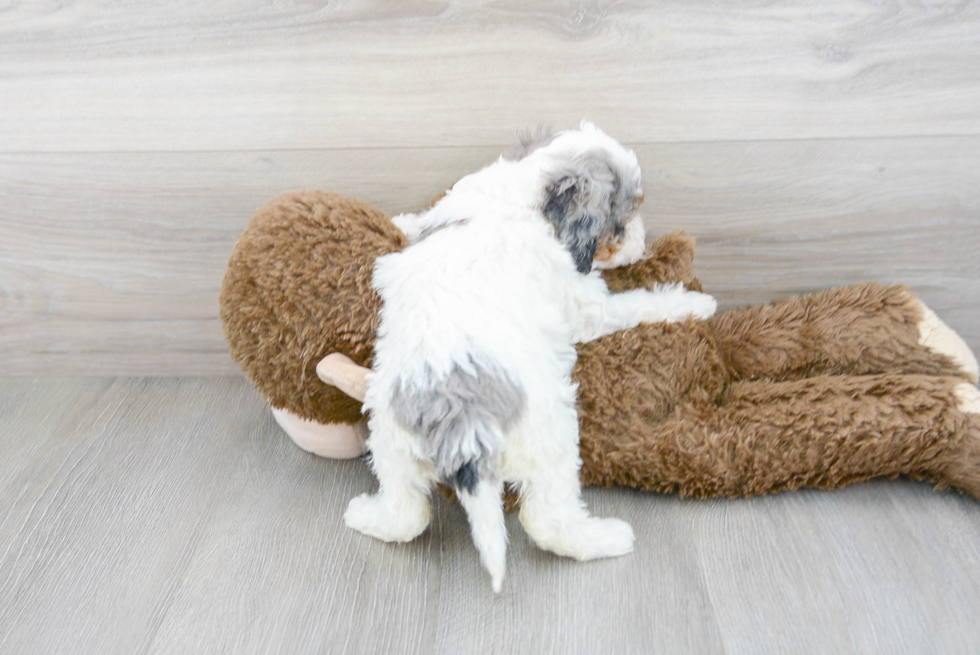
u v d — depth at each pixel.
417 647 1.09
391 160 1.45
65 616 1.17
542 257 1.22
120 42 1.35
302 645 1.10
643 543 1.22
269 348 1.26
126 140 1.44
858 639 1.06
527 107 1.40
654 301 1.36
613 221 1.29
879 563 1.17
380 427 1.13
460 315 1.11
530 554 1.22
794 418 1.26
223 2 1.31
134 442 1.52
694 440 1.28
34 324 1.65
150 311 1.63
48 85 1.39
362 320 1.23
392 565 1.22
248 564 1.24
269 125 1.43
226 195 1.49
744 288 1.58
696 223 1.51
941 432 1.23
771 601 1.12
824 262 1.54
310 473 1.43
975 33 1.30
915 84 1.35
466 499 1.06
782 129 1.40
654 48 1.33
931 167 1.42
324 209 1.27
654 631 1.08
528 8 1.30
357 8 1.31
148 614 1.16
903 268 1.54
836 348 1.41
